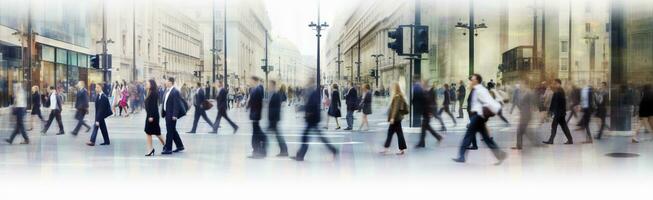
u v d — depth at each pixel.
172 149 11.90
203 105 15.52
